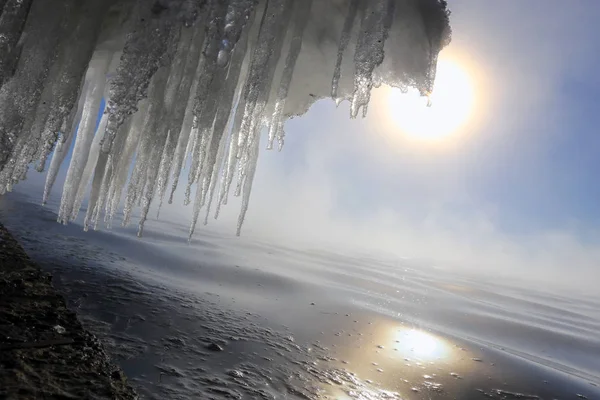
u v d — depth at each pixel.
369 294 13.22
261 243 27.39
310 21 3.83
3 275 3.46
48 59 2.87
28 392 1.94
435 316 11.77
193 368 4.38
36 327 2.68
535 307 21.17
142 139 3.56
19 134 2.72
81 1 3.06
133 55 2.81
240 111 4.05
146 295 6.89
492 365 7.52
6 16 2.53
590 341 12.57
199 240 19.34
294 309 8.58
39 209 15.41
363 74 3.31
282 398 4.19
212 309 7.00
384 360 6.39
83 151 4.05
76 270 7.62
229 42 2.94
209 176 3.66
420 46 3.74
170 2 2.85
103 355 2.62
